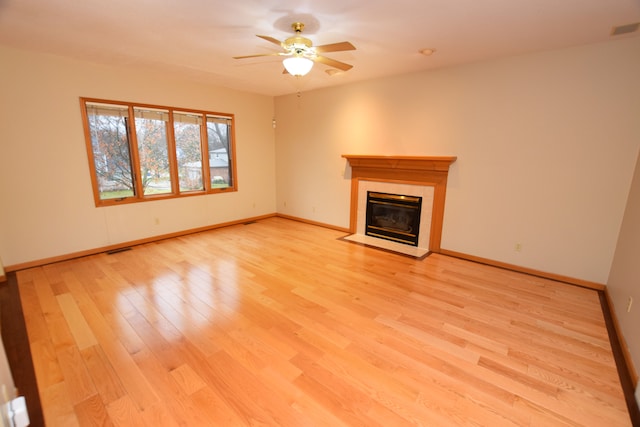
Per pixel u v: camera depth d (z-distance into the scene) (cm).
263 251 436
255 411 171
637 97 283
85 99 389
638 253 234
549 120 329
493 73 355
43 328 246
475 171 385
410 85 423
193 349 223
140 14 245
